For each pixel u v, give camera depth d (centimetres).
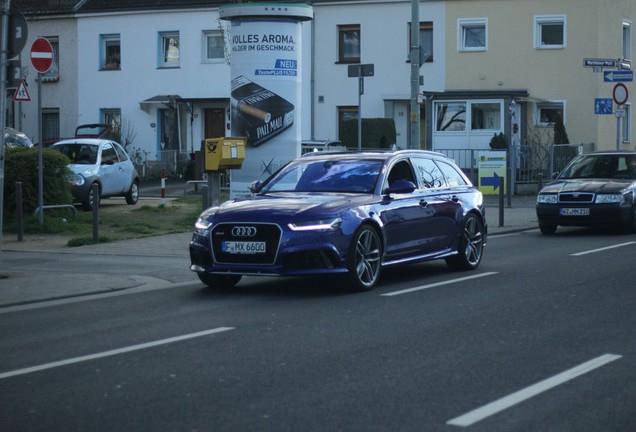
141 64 4391
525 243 1839
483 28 4016
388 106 4138
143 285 1296
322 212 1146
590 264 1473
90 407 655
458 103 3750
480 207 1438
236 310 1064
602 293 1165
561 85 3941
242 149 2048
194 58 4309
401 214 1257
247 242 1141
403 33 4091
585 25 3906
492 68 4003
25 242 1822
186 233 1969
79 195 2364
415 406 647
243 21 2116
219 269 1159
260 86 2114
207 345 862
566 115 3950
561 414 629
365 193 1242
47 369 776
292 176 1311
